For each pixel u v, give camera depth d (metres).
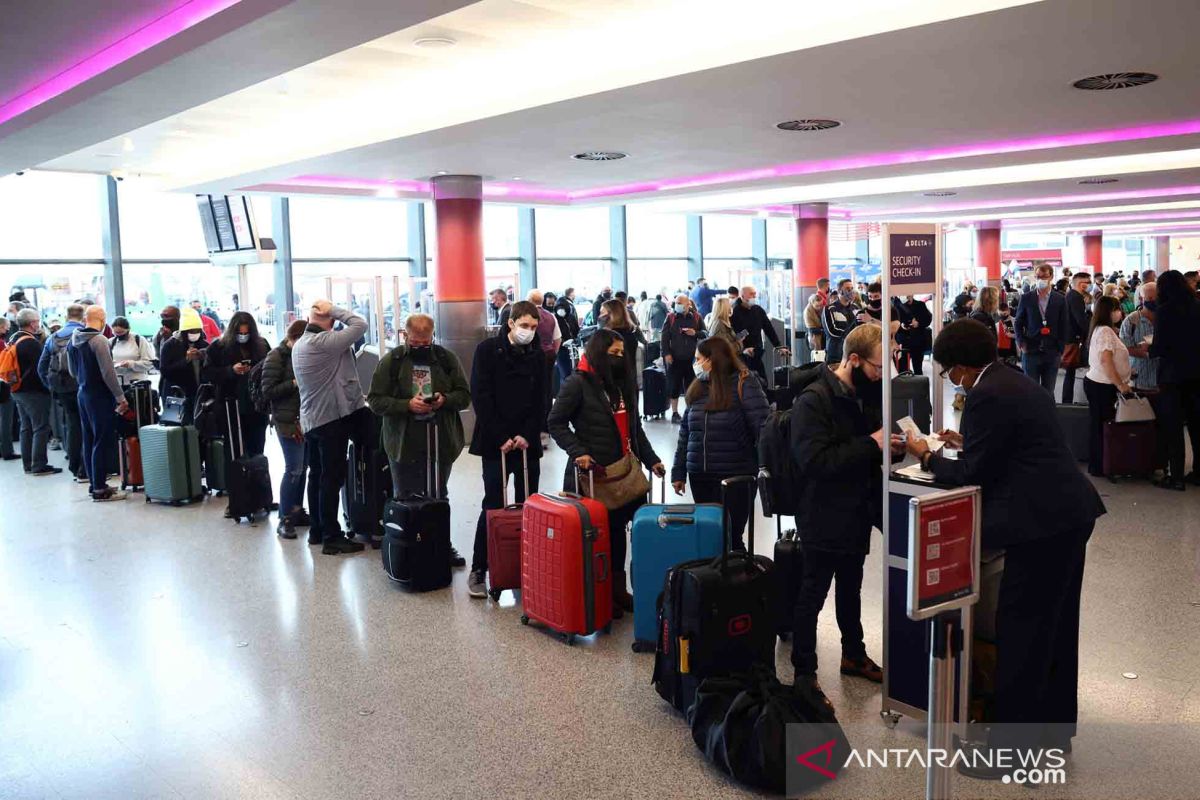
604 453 4.85
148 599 5.43
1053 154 10.43
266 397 6.75
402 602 5.29
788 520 6.86
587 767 3.41
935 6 5.08
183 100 6.20
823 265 17.73
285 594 5.47
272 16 4.52
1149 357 7.77
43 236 13.98
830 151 10.45
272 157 10.02
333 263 17.00
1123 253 40.84
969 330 3.27
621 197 14.50
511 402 5.30
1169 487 7.44
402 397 5.72
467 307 11.42
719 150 10.15
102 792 3.33
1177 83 6.96
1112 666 4.14
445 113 7.95
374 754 3.55
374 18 4.58
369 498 6.42
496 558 5.15
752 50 5.83
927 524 2.47
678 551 4.29
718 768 3.37
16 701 4.09
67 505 8.01
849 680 4.09
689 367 11.54
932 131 9.13
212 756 3.57
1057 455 3.15
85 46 5.56
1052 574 3.16
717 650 3.61
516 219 20.28
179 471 7.88
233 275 16.00
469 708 3.92
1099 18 5.02
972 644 3.47
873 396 4.00
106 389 8.17
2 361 9.30
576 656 4.45
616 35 6.42
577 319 13.03
